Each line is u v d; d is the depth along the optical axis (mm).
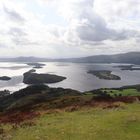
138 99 52094
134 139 23484
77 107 44062
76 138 24469
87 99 53125
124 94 81188
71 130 27453
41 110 45312
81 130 27219
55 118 35688
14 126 31844
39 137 25484
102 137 24422
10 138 25969
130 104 45812
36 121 34281
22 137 26000
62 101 53344
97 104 46188
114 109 40438
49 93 137125
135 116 32438
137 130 26109
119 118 31906
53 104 51719
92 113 37906
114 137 24250
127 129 26656
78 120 32969
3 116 42562
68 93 132000
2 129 30469
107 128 27438
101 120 31688
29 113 41875
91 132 26250
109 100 50906
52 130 28031
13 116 40375
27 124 32438
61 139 24375
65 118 35188
